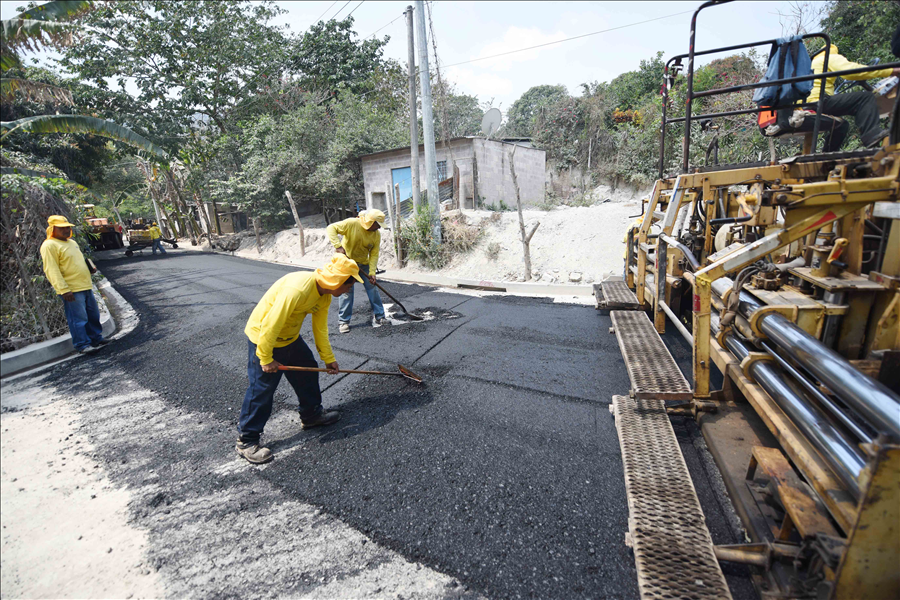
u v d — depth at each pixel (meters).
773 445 2.40
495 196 12.99
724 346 2.74
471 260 8.68
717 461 2.35
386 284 8.36
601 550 2.07
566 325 5.23
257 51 17.14
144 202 38.62
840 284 2.12
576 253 7.97
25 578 2.04
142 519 2.42
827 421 1.74
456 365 4.24
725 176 3.27
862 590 1.40
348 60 20.14
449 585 1.94
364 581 1.97
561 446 2.88
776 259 3.00
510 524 2.25
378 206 14.90
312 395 3.14
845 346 2.22
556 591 1.88
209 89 16.83
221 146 16.58
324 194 14.97
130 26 15.26
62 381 4.32
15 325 4.95
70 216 6.45
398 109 19.06
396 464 2.79
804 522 1.56
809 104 3.32
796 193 2.16
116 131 6.93
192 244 21.00
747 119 9.31
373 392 3.78
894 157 2.06
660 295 4.12
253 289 8.59
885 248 2.12
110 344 5.46
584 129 18.17
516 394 3.60
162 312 7.07
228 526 2.35
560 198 16.34
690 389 2.81
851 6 8.27
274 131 14.58
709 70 12.65
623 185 16.02
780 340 2.11
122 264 14.29
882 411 1.41
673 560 1.78
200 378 4.26
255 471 2.80
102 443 3.19
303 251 13.18
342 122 15.08
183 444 3.14
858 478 1.40
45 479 2.79
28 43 5.46
